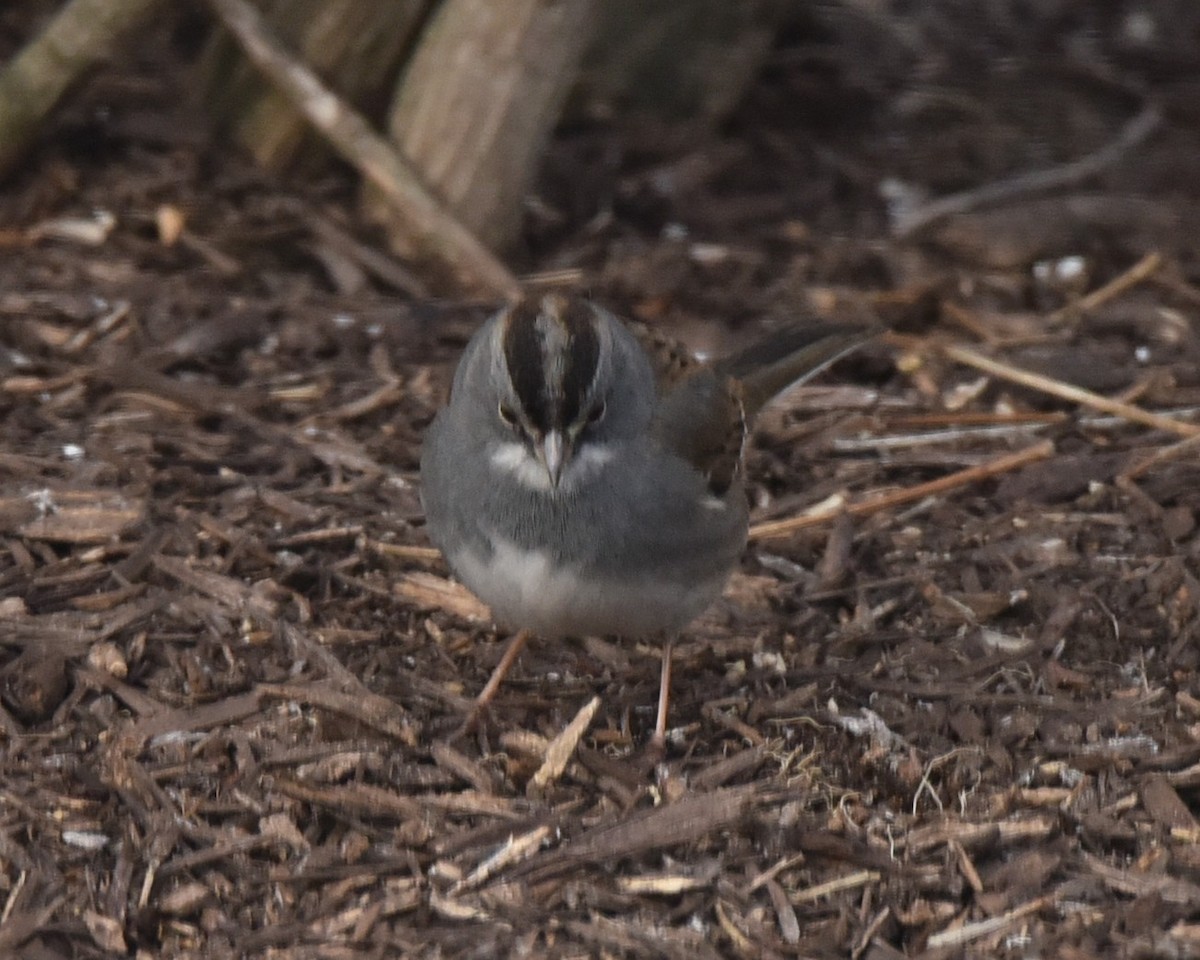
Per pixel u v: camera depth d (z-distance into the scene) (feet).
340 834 29.43
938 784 30.96
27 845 28.76
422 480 31.30
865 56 61.67
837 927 27.71
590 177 54.13
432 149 47.98
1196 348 46.39
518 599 30.12
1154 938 27.40
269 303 45.42
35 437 39.34
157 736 30.96
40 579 34.50
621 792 30.53
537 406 28.63
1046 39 62.54
